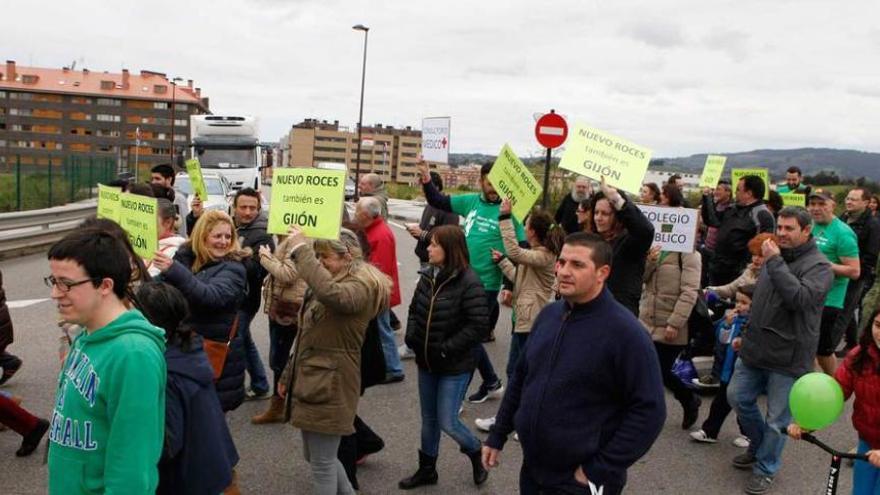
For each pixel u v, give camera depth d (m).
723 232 8.47
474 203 7.02
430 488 4.58
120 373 2.10
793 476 4.99
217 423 2.87
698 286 5.52
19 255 13.11
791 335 4.52
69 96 102.94
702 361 7.03
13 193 17.58
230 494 4.09
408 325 4.49
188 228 8.16
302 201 3.66
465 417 5.89
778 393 4.58
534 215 5.77
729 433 5.77
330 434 3.65
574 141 5.05
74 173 21.00
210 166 22.98
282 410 5.55
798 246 4.58
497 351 8.07
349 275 3.68
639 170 4.86
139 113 104.12
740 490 4.72
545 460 2.86
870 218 8.36
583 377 2.79
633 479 4.84
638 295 4.89
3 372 5.91
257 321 8.86
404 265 14.01
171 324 2.76
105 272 2.15
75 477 2.17
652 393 2.73
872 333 3.57
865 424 3.63
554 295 5.82
